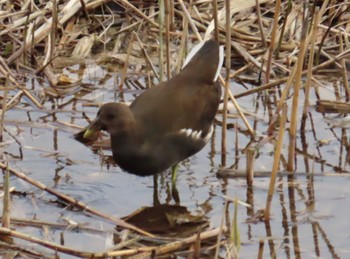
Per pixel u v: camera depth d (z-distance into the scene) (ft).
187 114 36.91
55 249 30.86
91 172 38.52
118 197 36.50
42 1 51.24
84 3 49.93
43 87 46.62
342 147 41.14
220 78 42.96
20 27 49.34
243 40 49.55
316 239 33.06
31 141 41.04
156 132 36.09
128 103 45.03
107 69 48.75
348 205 35.65
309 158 40.04
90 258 30.73
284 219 34.58
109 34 50.52
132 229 33.27
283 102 41.63
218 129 42.93
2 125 40.52
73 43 50.01
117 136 35.70
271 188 33.94
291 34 49.49
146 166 36.29
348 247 32.42
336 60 47.29
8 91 45.62
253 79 47.62
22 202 35.40
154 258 31.24
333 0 49.42
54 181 37.45
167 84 37.73
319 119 43.93
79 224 33.32
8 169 31.71
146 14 51.08
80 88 46.83
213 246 31.91
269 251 32.14
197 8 50.88
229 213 35.14
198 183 37.76
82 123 43.04
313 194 36.58
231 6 50.37
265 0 51.01
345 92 45.55
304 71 47.50
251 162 37.09
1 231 31.19
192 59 38.91
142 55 49.42
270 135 41.98
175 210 35.50
